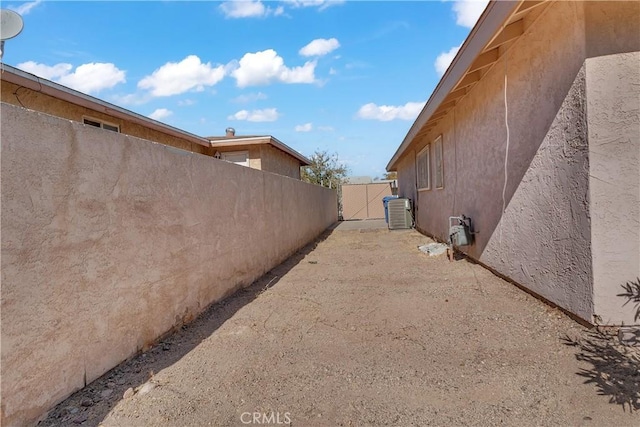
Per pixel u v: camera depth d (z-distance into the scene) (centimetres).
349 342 382
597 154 351
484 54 545
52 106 780
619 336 336
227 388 294
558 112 404
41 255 245
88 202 288
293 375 314
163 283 392
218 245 530
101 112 889
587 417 241
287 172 1838
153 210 375
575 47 368
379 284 622
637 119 342
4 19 375
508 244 554
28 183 236
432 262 786
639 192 344
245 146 1461
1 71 621
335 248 1095
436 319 436
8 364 220
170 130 1133
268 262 758
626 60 343
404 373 312
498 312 441
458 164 837
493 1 387
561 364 307
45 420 246
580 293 376
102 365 303
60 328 260
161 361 341
